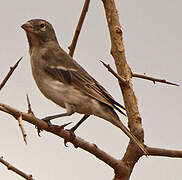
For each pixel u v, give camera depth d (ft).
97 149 20.97
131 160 21.45
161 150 21.21
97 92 27.27
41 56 29.14
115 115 26.71
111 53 22.16
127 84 21.12
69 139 20.80
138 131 21.21
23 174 18.03
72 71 28.30
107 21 22.16
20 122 16.20
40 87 28.76
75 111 27.48
